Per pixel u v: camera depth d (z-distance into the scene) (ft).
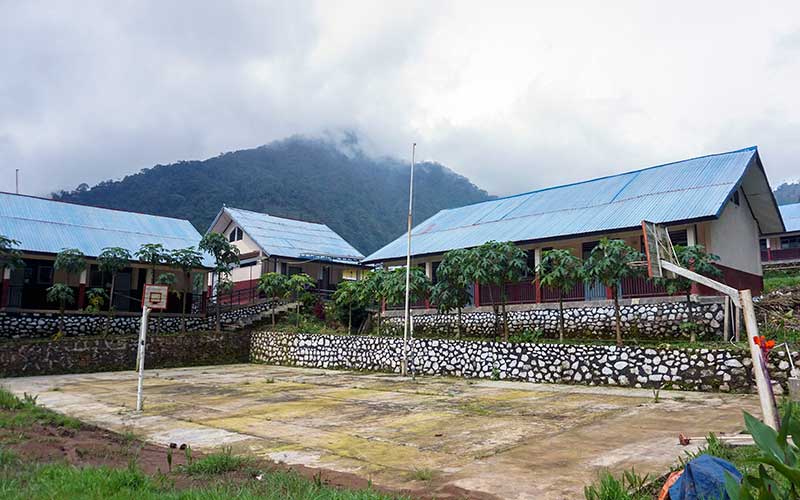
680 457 18.71
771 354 34.68
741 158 56.65
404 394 40.32
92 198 247.29
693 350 37.83
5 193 79.30
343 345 63.05
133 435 26.84
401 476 19.06
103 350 64.85
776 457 7.50
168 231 87.92
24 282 70.90
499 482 17.89
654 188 57.98
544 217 63.05
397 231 279.08
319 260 92.38
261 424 29.58
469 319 63.31
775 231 69.56
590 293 55.26
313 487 16.25
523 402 35.12
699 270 43.86
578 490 16.84
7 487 15.97
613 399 35.17
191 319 79.30
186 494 15.15
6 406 32.86
